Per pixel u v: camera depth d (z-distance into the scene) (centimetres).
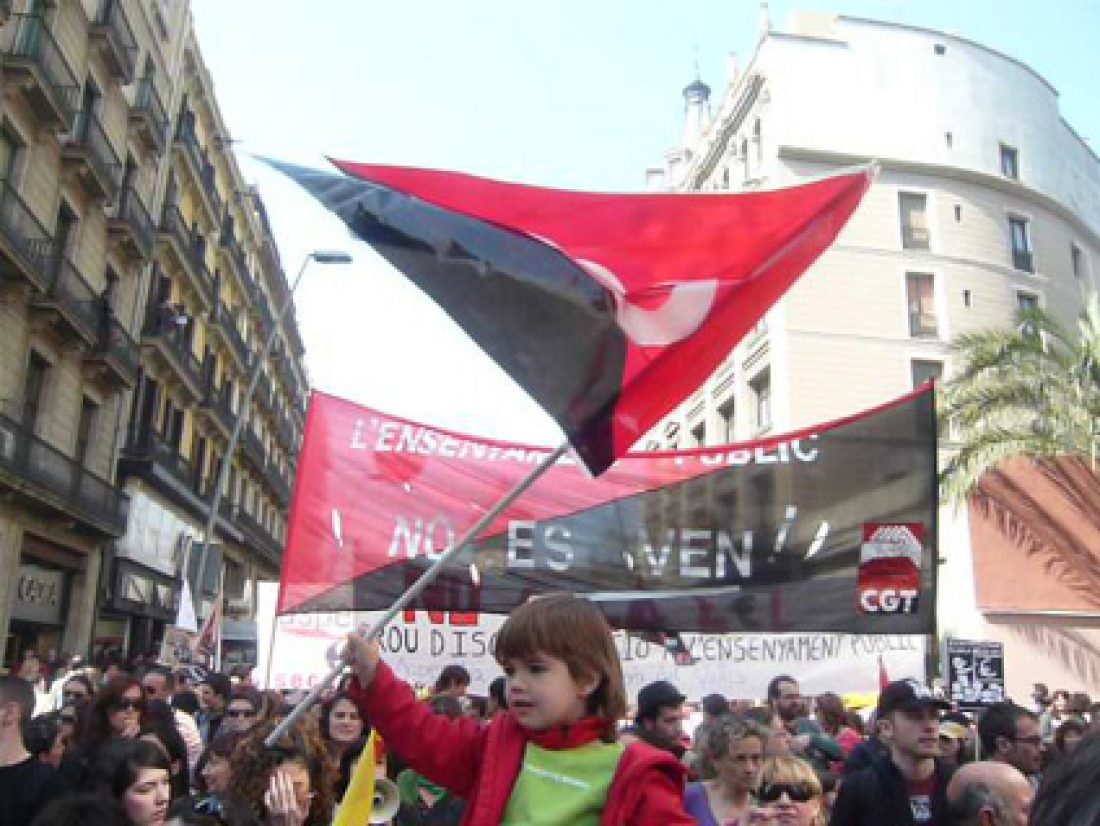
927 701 419
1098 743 139
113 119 2575
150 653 2856
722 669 659
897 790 416
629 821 218
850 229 3114
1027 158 3403
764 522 622
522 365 376
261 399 4675
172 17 3062
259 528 4738
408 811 444
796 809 408
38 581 2266
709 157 3769
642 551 622
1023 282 3262
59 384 2305
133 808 367
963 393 2036
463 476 638
